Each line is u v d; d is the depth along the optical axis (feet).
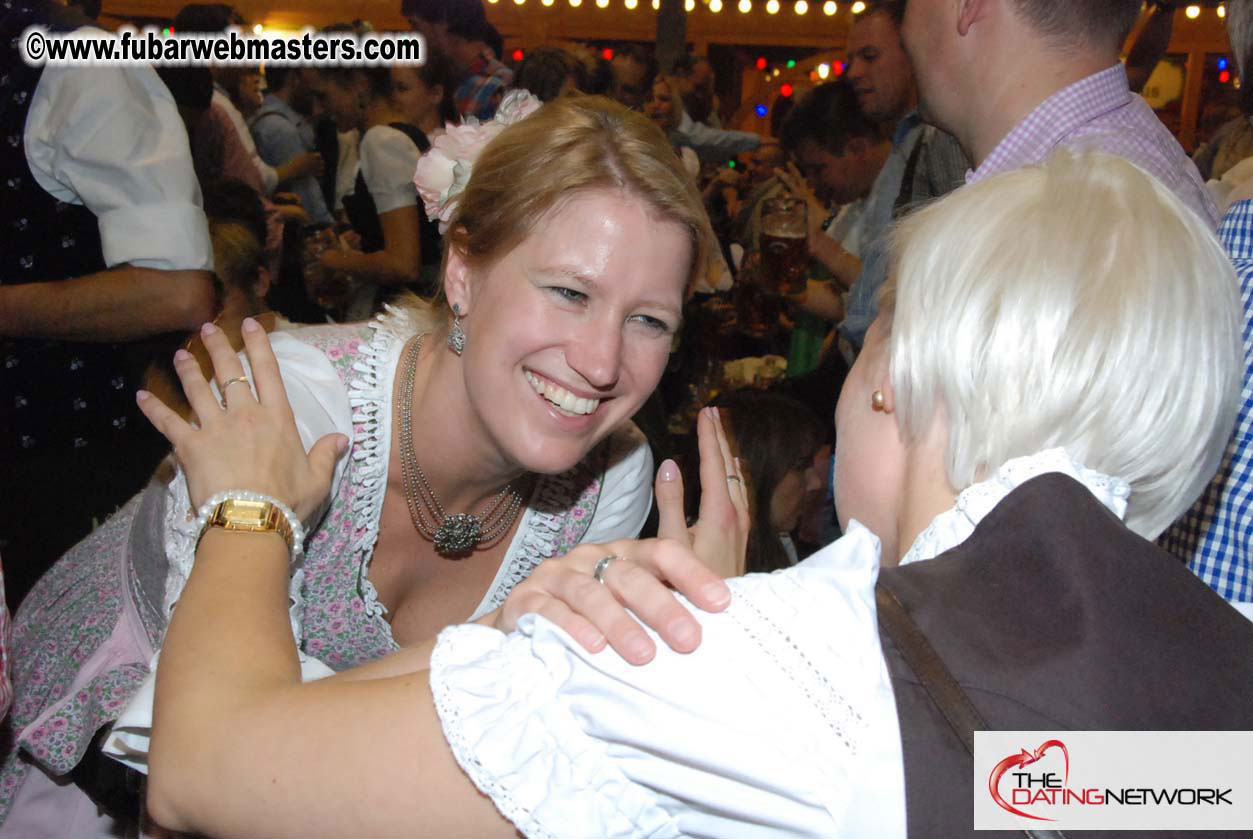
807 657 2.25
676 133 13.85
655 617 2.34
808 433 7.01
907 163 9.95
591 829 2.24
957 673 2.17
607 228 3.87
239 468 3.34
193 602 2.89
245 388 3.62
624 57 13.58
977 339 2.56
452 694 2.33
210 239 7.76
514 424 4.18
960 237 2.64
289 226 11.64
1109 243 2.55
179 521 3.91
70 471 7.09
